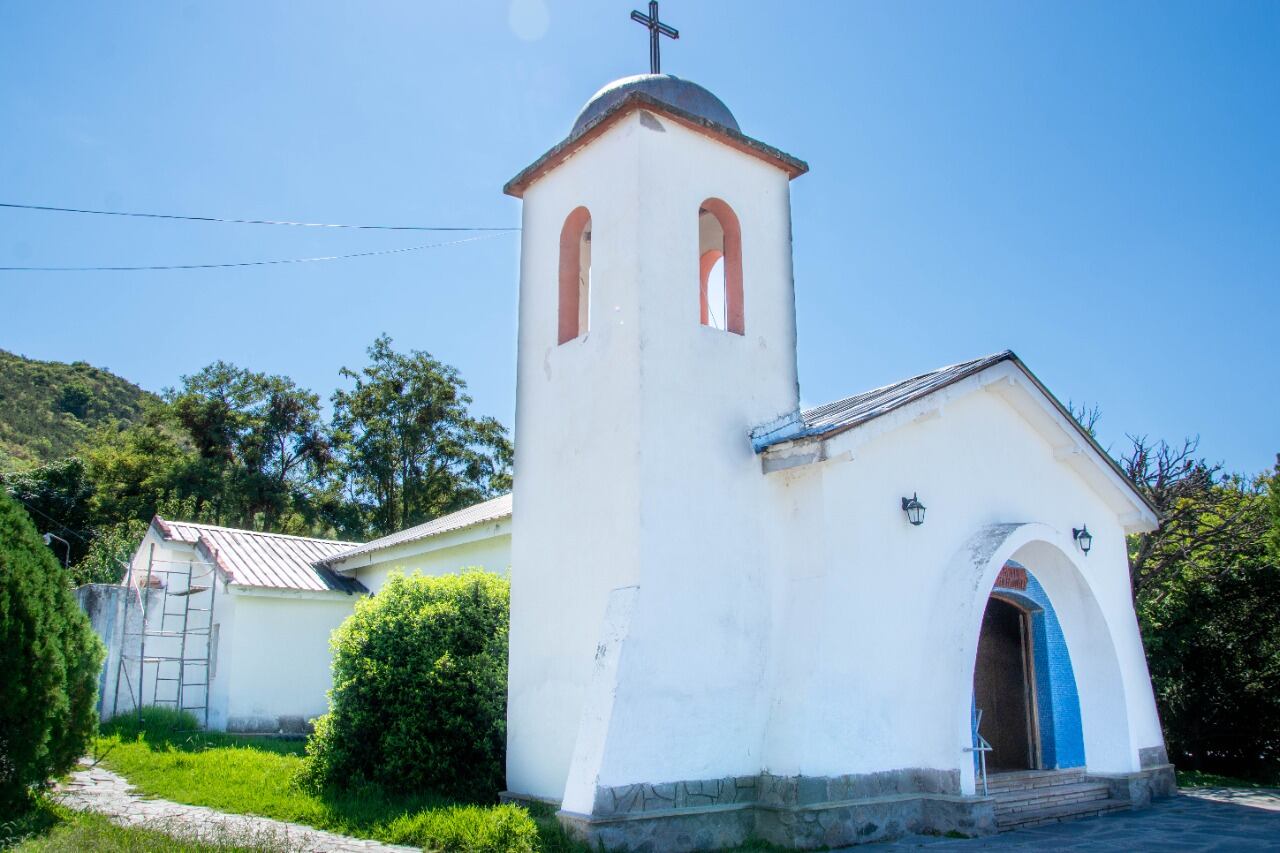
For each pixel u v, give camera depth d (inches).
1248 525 683.4
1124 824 427.8
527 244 476.1
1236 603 644.7
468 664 433.7
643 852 331.6
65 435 2701.8
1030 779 468.8
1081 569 499.2
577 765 345.7
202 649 690.8
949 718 406.6
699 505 390.6
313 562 763.4
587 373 415.2
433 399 1696.6
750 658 391.2
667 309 403.5
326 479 1792.6
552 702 397.4
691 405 400.2
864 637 402.0
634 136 415.2
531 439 442.6
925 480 448.5
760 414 426.0
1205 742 631.8
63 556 1350.9
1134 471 757.3
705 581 384.2
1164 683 649.6
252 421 1760.6
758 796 377.4
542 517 425.1
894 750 402.3
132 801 405.7
